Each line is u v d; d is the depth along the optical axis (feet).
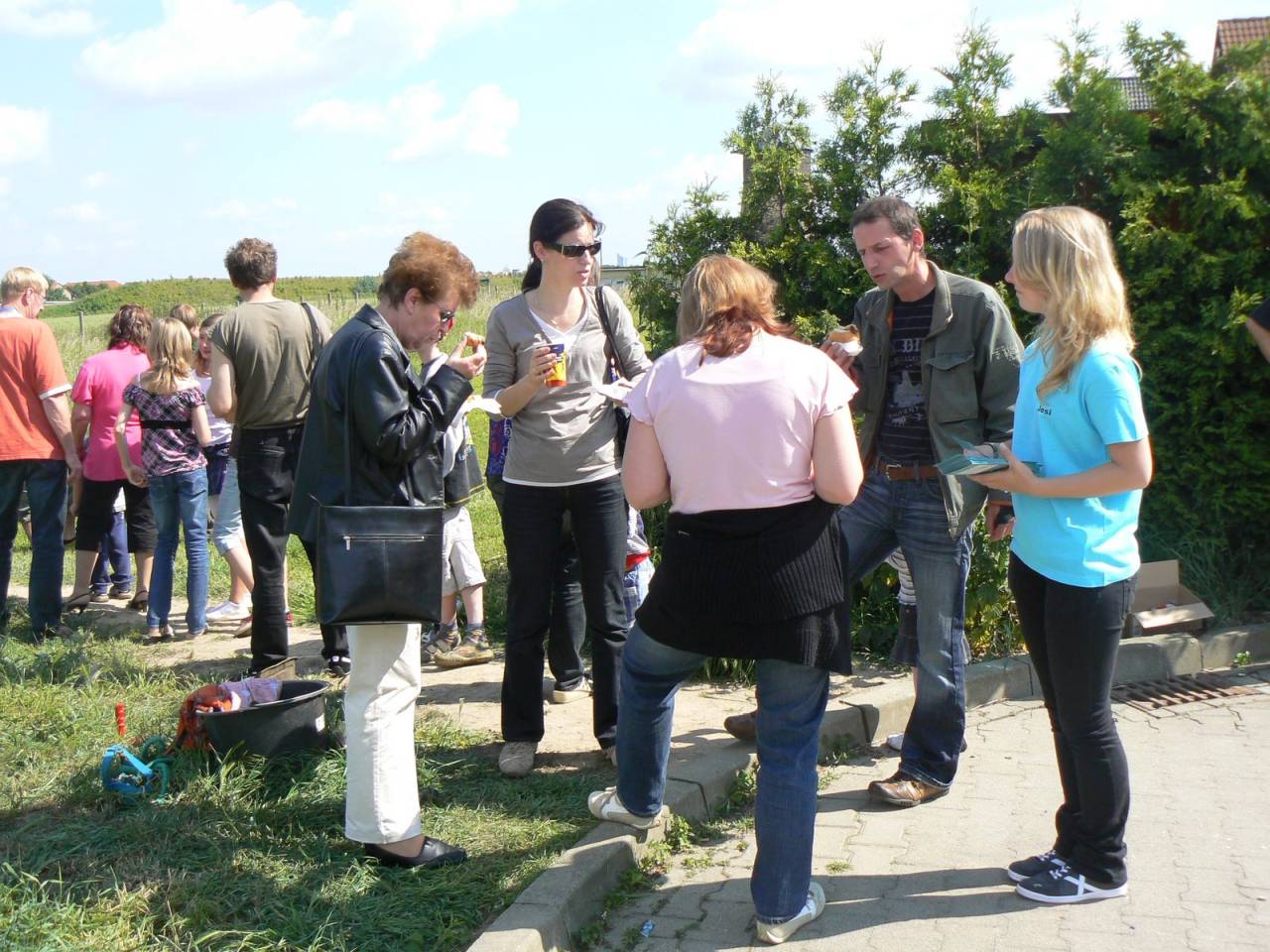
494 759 15.02
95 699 17.26
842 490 10.39
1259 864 12.03
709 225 21.34
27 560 30.94
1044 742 15.96
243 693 14.65
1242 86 19.20
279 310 17.88
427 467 11.75
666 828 12.89
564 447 14.11
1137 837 12.75
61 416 21.65
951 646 13.79
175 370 21.40
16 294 21.75
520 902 10.82
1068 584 10.80
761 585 10.32
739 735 15.25
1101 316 10.64
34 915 10.46
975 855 12.47
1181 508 20.39
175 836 12.39
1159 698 17.62
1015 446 11.55
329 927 10.56
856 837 13.04
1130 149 19.80
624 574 15.40
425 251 11.74
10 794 13.39
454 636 20.04
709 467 10.42
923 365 13.62
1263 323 14.03
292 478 18.01
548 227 14.11
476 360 12.01
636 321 22.06
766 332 10.80
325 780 13.73
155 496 21.68
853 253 20.47
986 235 20.04
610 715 14.69
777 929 10.75
